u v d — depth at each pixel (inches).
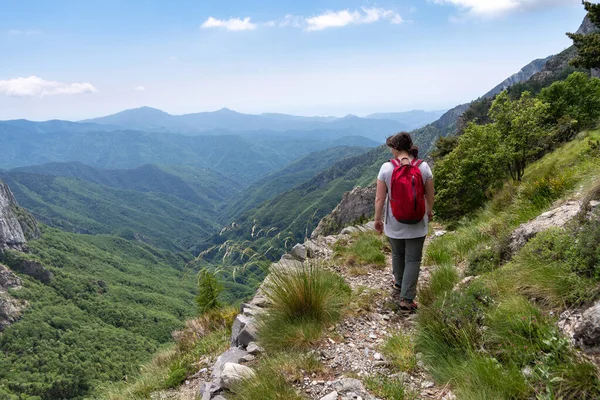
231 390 138.3
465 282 198.5
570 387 96.0
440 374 127.8
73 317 7386.8
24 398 4635.8
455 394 116.4
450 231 469.7
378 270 289.0
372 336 171.5
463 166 737.6
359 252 326.6
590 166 308.8
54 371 5428.2
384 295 224.1
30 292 7741.1
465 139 788.0
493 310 140.9
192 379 192.7
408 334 166.1
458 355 132.6
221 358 180.5
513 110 762.2
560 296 132.9
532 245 172.9
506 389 105.9
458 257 282.0
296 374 139.7
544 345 113.3
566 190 281.0
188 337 282.8
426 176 191.8
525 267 161.5
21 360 5738.2
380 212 203.5
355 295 219.6
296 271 196.5
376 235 393.7
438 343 142.0
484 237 290.0
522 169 748.6
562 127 1078.4
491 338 129.3
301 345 164.7
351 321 187.5
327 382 133.4
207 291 372.8
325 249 362.0
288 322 177.6
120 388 237.6
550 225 191.3
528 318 123.1
